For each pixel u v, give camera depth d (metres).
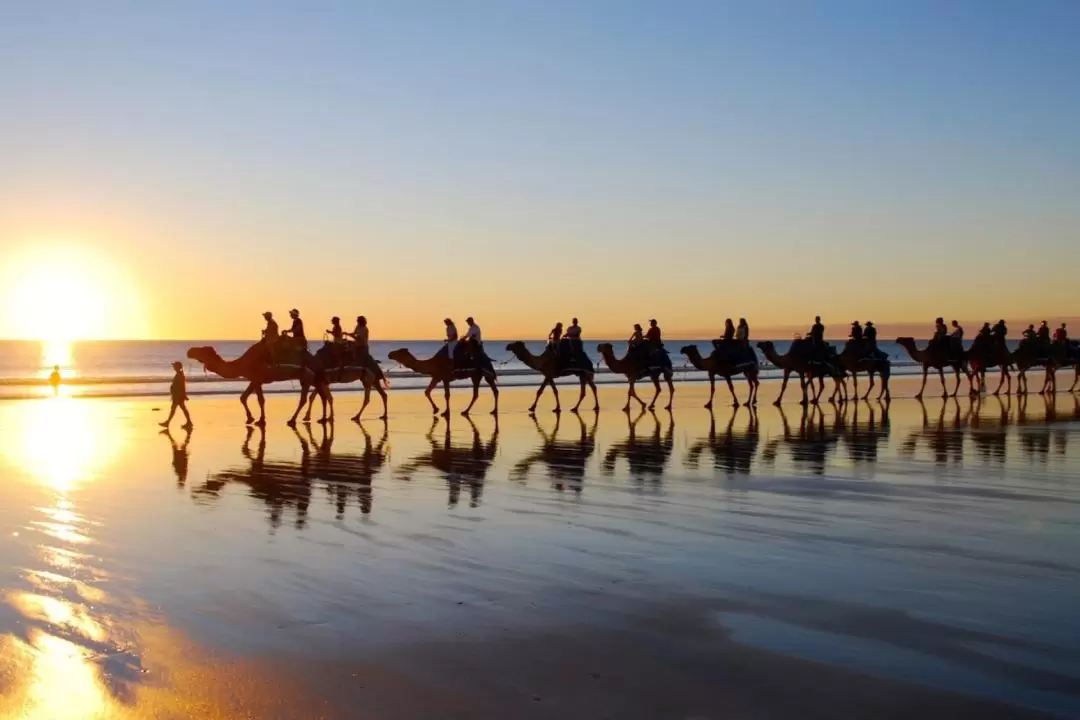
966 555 9.66
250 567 9.34
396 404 32.00
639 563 9.40
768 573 8.98
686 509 12.25
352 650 6.98
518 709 5.93
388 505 12.63
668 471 15.59
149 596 8.38
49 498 13.30
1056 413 27.23
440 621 7.62
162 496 13.42
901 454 17.61
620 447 19.02
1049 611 7.72
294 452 18.44
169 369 87.56
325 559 9.66
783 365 30.00
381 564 9.44
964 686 6.18
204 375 53.41
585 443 19.78
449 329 25.88
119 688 6.32
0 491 13.89
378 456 17.75
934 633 7.21
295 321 23.89
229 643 7.15
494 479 14.83
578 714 5.84
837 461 16.69
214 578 8.95
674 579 8.79
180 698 6.16
